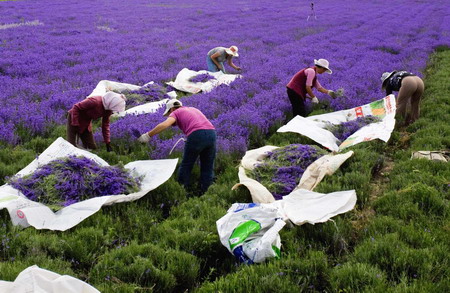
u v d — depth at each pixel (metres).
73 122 6.77
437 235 4.39
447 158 6.70
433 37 23.11
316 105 10.16
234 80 12.48
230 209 4.94
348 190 5.66
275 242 4.32
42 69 13.80
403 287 3.60
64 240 4.44
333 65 14.48
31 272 3.11
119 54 16.91
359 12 36.50
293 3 44.53
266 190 5.65
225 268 4.39
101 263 4.07
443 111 9.20
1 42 18.61
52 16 28.97
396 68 14.28
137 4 41.22
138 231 4.85
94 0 44.06
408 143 7.93
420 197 5.17
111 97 6.81
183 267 4.11
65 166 5.80
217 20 30.05
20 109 9.02
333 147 7.45
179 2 44.75
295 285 3.77
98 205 5.03
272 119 9.18
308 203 5.19
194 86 11.99
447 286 3.57
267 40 20.95
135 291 3.76
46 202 5.34
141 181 6.01
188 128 6.13
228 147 7.33
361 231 4.76
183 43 19.83
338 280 3.77
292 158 6.66
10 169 6.27
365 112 8.77
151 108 9.97
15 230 4.57
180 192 5.84
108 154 7.06
